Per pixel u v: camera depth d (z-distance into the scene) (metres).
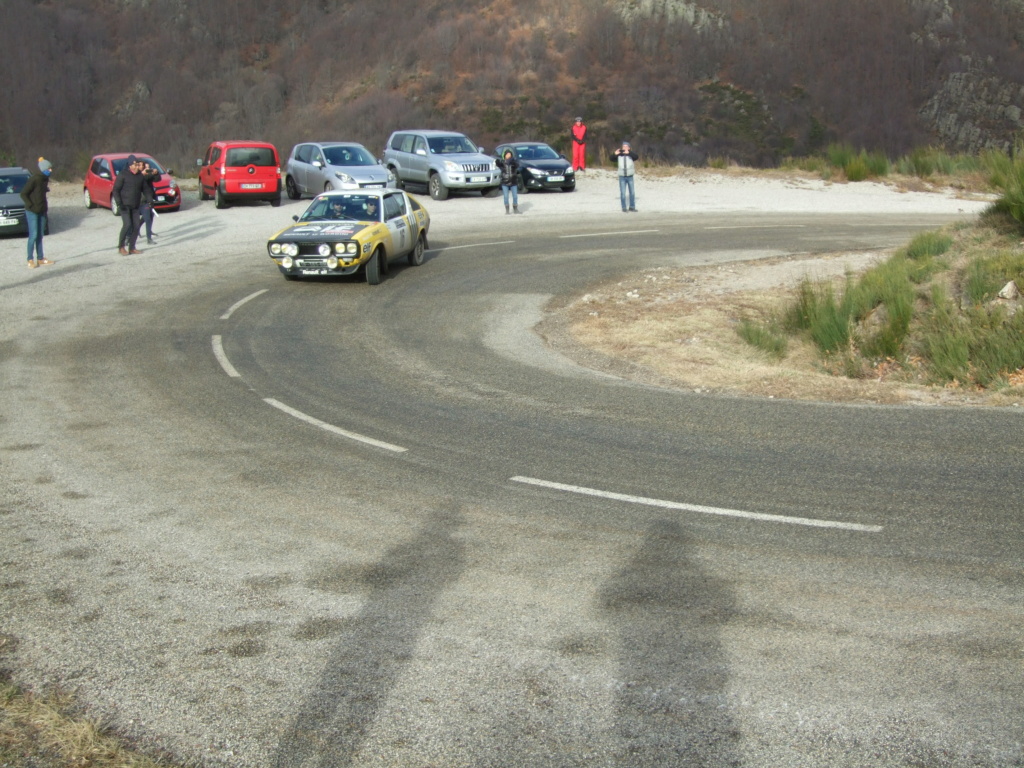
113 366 11.55
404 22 62.66
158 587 5.66
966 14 61.59
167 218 25.70
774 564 5.73
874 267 16.52
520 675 4.62
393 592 5.53
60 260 19.59
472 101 54.75
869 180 32.47
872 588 5.38
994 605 5.13
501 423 9.02
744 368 11.16
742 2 61.75
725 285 16.64
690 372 10.98
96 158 27.53
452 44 59.56
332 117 55.69
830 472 7.35
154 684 4.62
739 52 57.81
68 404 9.88
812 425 8.67
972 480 7.05
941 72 56.91
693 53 57.53
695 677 4.55
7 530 6.57
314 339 12.98
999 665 4.55
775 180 32.62
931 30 59.72
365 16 64.31
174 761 4.04
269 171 27.53
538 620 5.14
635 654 4.77
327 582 5.68
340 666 4.75
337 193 17.97
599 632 5.00
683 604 5.27
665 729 4.16
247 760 4.04
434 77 56.88
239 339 12.99
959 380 11.34
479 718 4.29
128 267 18.80
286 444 8.46
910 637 4.83
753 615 5.12
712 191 30.67
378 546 6.19
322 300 15.66
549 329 13.56
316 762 4.01
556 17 61.94
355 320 14.19
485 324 13.90
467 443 8.41
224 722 4.30
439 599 5.42
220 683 4.62
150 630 5.15
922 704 4.27
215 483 7.46
